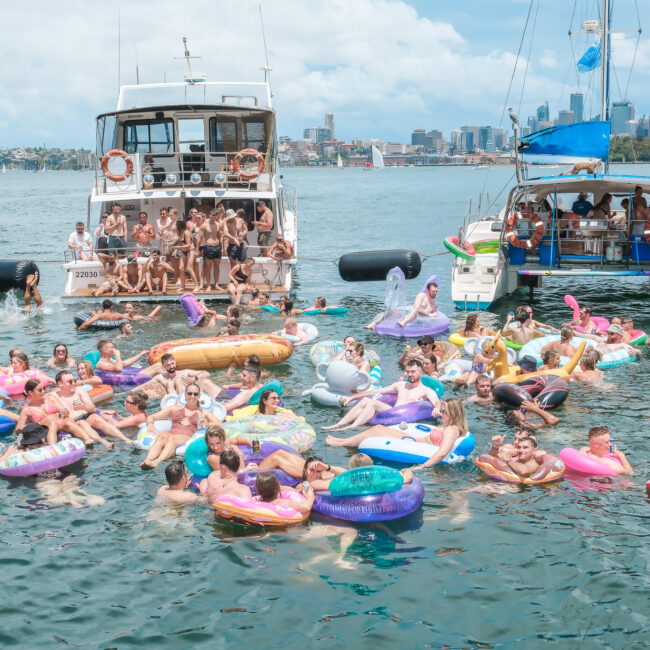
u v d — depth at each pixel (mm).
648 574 8016
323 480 9703
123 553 8578
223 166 23891
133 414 12430
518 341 16391
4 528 9156
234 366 15523
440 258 34156
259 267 22188
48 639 7109
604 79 29812
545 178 20938
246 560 8406
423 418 12414
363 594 7754
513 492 9969
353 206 73000
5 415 12242
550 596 7680
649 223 19719
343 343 15945
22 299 22625
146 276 21578
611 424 12102
